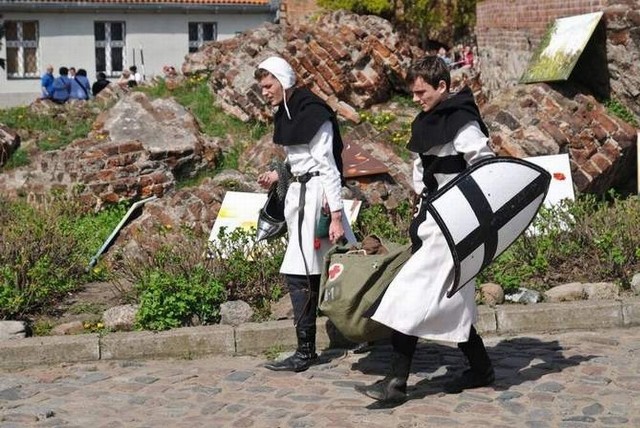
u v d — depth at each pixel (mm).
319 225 7156
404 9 26094
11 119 14688
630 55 12461
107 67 39188
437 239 6199
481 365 6691
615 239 8906
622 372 6984
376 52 14258
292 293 7301
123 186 12133
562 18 13625
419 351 7648
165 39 39688
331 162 7117
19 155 13688
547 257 8977
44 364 7617
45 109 15109
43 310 8516
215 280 8320
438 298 6242
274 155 12562
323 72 14117
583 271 8898
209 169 12875
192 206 10961
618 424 6055
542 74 12953
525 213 6336
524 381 6844
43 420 6398
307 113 7086
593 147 11914
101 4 38375
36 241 9281
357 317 6637
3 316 8281
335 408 6469
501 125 12180
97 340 7676
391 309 6242
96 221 11438
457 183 6164
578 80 13070
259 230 7508
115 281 8984
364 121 13758
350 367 7336
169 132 13023
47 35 38125
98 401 6762
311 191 7148
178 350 7734
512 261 8898
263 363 7516
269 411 6453
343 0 26172
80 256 9734
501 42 17125
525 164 6293
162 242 9703
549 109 12289
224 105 14164
